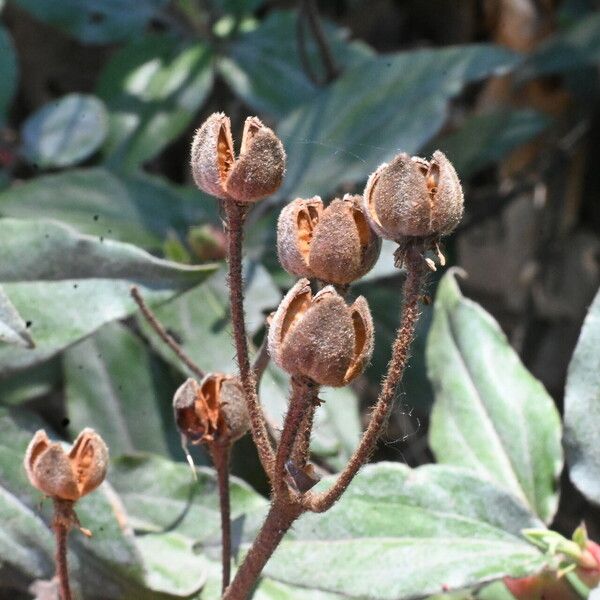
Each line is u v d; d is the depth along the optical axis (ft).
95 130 1.09
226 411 0.68
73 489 0.64
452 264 1.30
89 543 0.76
